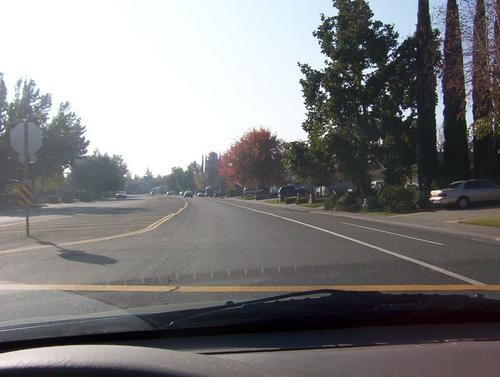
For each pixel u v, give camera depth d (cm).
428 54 3484
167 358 350
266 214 3759
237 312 514
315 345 467
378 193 3875
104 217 3575
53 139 6988
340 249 1605
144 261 1411
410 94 4034
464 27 2258
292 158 4550
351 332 509
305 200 5750
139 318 532
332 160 4294
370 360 422
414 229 2372
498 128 2219
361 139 4162
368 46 4038
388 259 1385
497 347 455
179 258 1453
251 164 8825
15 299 947
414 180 5466
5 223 3106
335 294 562
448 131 3925
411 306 529
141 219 3269
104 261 1425
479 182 3338
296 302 535
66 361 341
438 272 1182
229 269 1252
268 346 468
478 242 1802
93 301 923
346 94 4088
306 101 4341
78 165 12600
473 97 2300
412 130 4109
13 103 6831
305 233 2167
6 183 6222
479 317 538
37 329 519
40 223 3055
